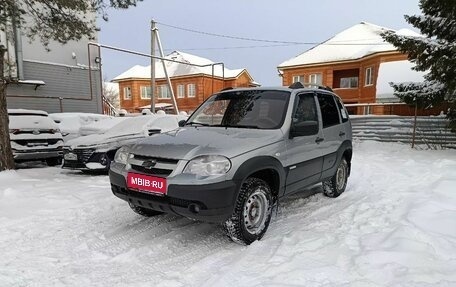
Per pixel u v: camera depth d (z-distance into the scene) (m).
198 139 3.65
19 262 3.15
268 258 3.11
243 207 3.38
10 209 4.70
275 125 4.03
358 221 4.04
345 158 5.68
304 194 5.57
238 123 4.28
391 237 3.34
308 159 4.38
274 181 3.88
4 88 7.13
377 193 5.46
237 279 2.70
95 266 3.10
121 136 7.79
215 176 3.17
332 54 28.05
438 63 9.54
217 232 3.87
